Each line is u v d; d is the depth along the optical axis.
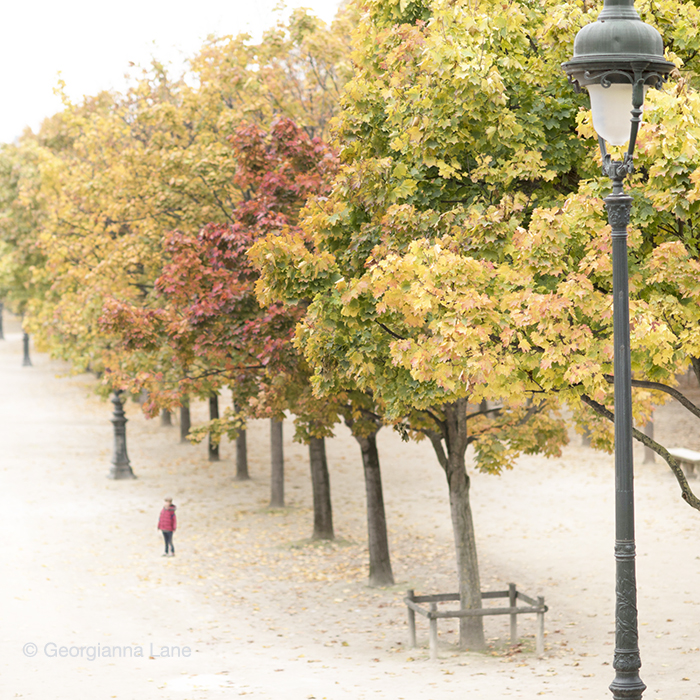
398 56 14.19
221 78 30.08
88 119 39.59
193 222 28.61
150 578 25.83
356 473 41.56
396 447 47.59
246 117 28.11
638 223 11.34
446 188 14.16
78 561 27.55
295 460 45.50
